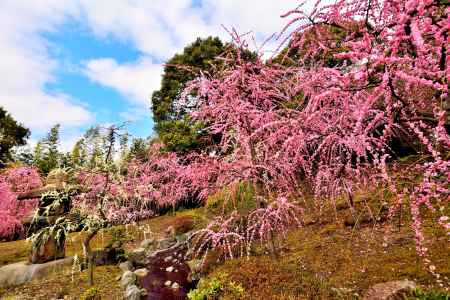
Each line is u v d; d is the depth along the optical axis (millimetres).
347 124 2717
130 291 5355
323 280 4215
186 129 12328
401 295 3258
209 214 9695
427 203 2113
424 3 1334
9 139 20953
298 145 3131
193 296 4074
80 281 6250
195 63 16625
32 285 6301
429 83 1471
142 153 10461
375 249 5059
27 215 9781
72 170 6992
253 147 4422
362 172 3408
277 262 4504
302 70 3465
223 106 4375
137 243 9484
